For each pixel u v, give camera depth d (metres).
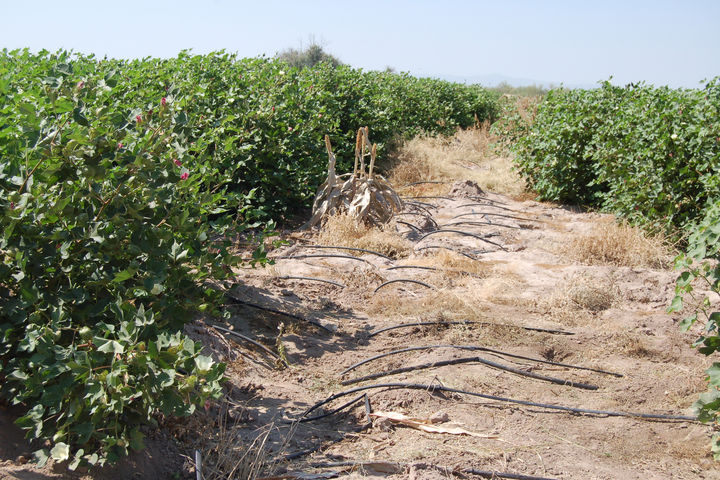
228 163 8.55
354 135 13.77
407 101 18.94
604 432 4.39
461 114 21.77
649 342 5.87
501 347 5.71
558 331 6.08
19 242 3.52
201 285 5.17
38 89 4.57
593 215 11.26
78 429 3.05
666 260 8.20
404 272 7.81
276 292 6.78
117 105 4.71
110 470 3.34
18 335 3.54
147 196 3.77
